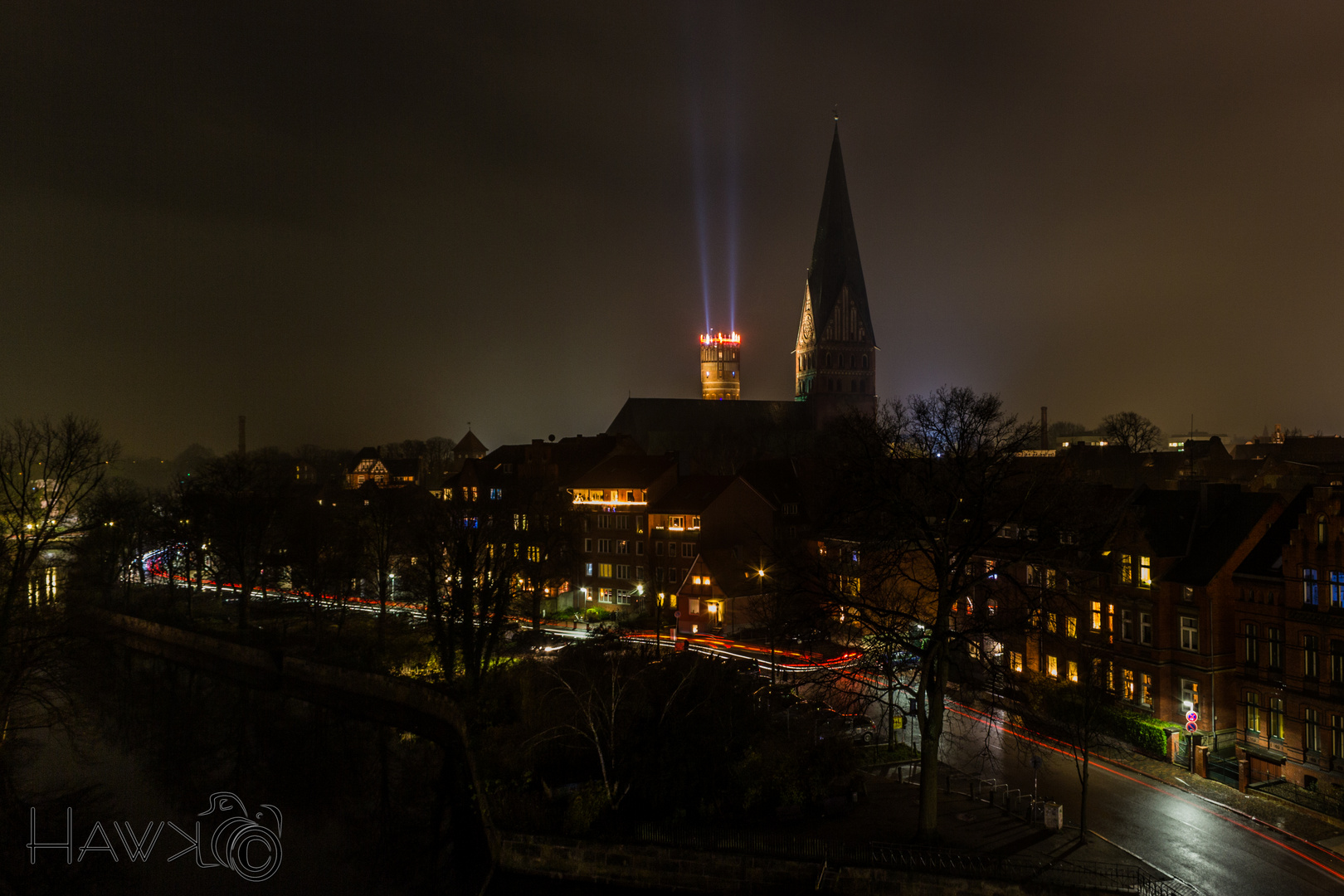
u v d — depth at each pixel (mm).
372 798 53719
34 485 72312
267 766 59219
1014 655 61062
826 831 38531
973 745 49844
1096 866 34594
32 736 65500
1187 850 36281
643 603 94250
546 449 117500
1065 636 56531
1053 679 55719
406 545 97938
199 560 99688
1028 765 46438
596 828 40375
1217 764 45500
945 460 39000
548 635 81375
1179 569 49094
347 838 48344
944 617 38188
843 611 42500
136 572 128125
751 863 36625
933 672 38969
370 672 73375
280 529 106438
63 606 77000
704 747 43531
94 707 72312
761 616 61969
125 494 122000
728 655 70312
